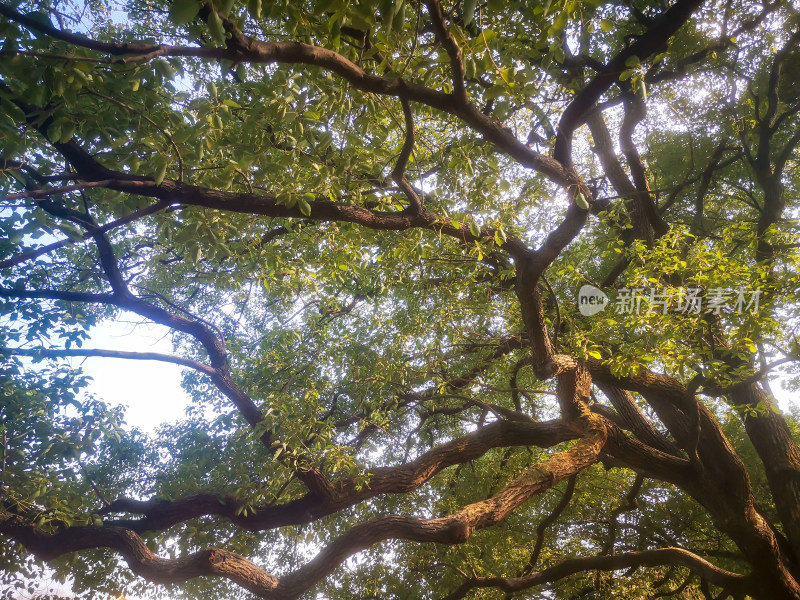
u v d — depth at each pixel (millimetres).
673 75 8453
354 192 5797
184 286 9445
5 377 6730
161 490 8141
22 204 5332
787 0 9062
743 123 10375
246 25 5145
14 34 3664
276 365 8922
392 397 9039
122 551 6781
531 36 5793
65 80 3885
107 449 9070
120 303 7148
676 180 11430
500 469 13227
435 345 9078
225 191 5297
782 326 6820
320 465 7406
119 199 5352
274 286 7391
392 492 8008
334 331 9336
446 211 5766
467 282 9023
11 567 7191
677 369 6492
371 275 9609
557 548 14844
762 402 7777
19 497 6551
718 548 13867
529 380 11961
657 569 15141
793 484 9406
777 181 10227
